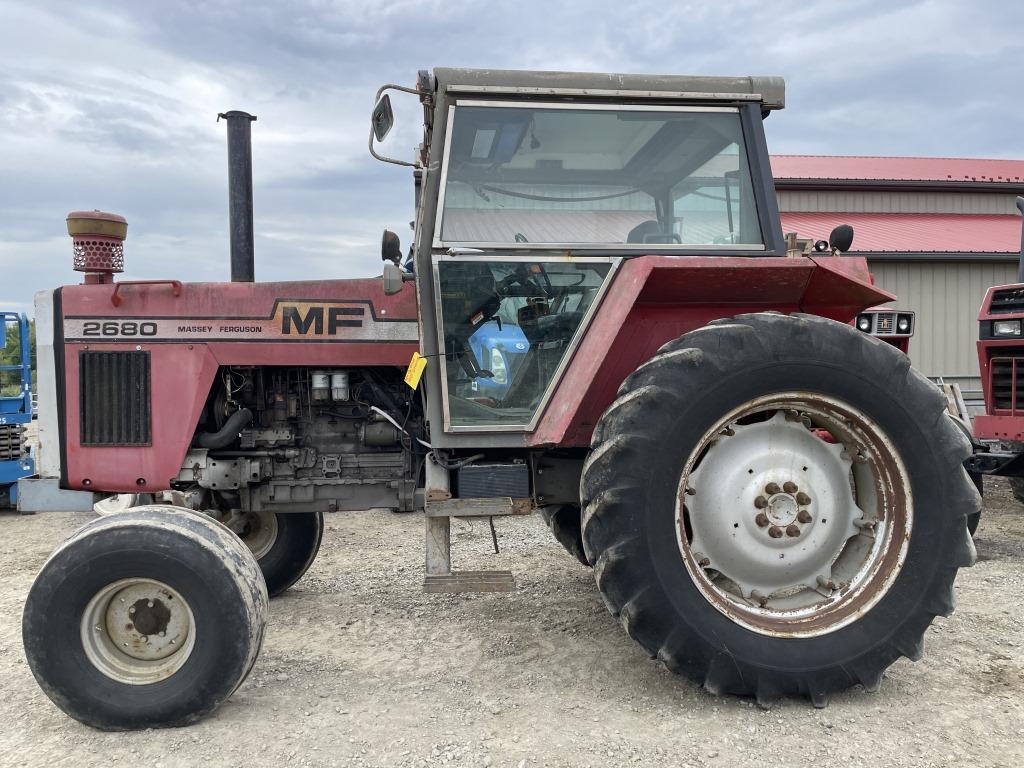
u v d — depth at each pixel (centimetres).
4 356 740
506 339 297
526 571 459
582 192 300
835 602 275
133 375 332
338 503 352
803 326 269
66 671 253
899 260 1081
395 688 286
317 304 337
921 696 271
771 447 281
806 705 264
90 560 253
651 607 255
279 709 267
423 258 293
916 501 271
